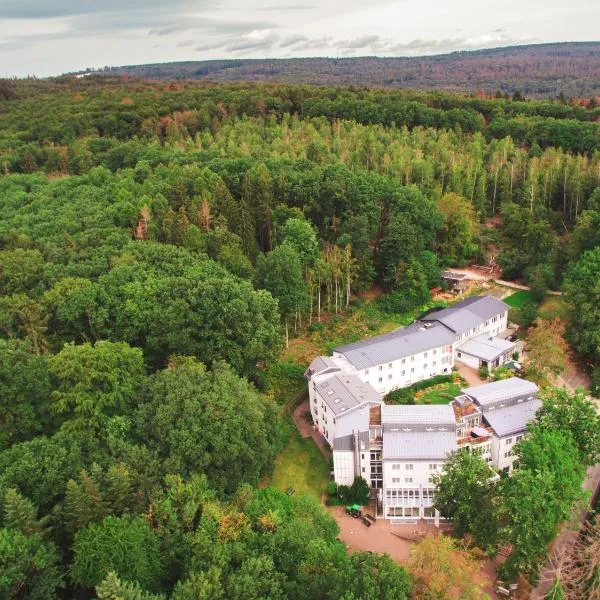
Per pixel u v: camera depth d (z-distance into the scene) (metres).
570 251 155.62
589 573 73.69
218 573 64.50
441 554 68.19
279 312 132.50
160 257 127.56
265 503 80.75
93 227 152.00
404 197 164.00
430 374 127.88
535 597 78.75
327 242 158.75
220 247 139.38
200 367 97.19
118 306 110.56
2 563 61.31
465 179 188.50
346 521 93.56
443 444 93.69
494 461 99.31
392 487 93.69
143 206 154.50
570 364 130.75
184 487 76.81
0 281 131.50
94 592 67.88
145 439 85.38
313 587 65.94
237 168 178.38
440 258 171.62
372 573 64.00
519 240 170.62
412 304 153.25
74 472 75.19
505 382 109.56
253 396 94.81
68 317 110.50
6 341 101.62
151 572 67.75
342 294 149.88
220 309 108.25
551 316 138.12
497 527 79.19
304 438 111.69
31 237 154.38
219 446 84.75
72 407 88.69
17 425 84.38
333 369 114.69
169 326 105.56
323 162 193.25
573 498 81.12
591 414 89.75
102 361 91.00
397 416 98.31
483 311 139.25
